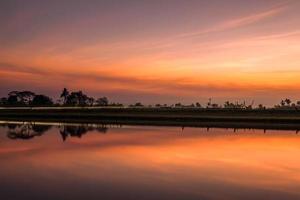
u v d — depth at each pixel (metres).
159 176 22.66
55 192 18.64
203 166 26.22
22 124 73.75
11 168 24.80
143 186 20.00
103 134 50.94
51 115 112.12
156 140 42.97
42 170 24.17
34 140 42.53
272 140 43.47
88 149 34.50
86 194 18.31
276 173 23.98
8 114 116.88
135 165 26.28
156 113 117.69
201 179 21.91
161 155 31.06
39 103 166.50
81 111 126.44
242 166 26.34
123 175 22.78
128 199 17.62
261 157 30.47
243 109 118.44
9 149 34.28
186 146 37.38
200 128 64.19
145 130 58.75
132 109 129.75
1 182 20.66
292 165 26.88
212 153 32.50
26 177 22.00
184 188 19.72
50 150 33.69
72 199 17.52
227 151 33.88
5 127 64.25
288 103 116.12
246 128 64.56
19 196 17.94
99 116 106.00
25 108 139.75
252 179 22.08
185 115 108.12
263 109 116.44
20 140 42.50
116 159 28.78
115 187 19.73
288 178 22.44
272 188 19.95
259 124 77.69
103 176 22.44
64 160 28.09
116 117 102.69
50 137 46.22
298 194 18.83
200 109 123.06
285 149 35.50
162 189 19.45
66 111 127.44
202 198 17.98
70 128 62.53
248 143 40.28
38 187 19.56
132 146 37.09
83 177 22.08
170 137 46.75
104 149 34.59
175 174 23.31
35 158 28.91
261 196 18.44
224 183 20.97
